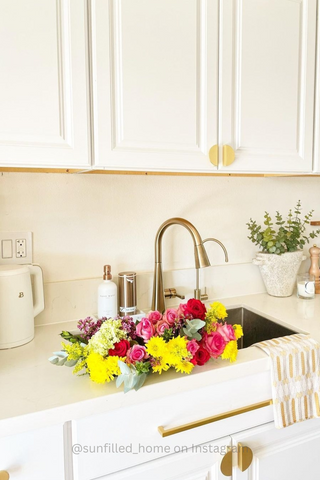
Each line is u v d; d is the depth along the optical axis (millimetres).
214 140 1145
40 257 1298
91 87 985
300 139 1309
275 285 1610
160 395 890
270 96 1227
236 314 1523
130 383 835
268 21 1202
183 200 1517
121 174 1378
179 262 1533
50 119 938
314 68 1307
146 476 914
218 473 1003
